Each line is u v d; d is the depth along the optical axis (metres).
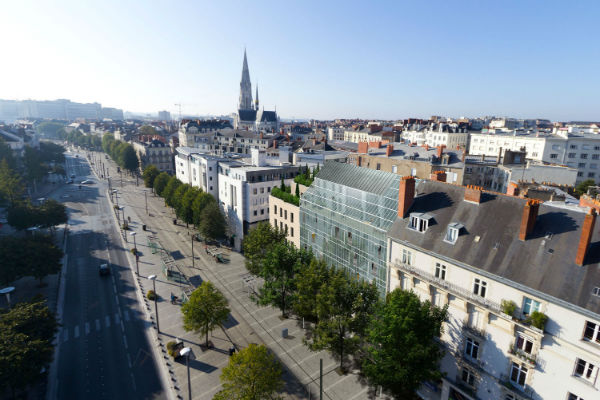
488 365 31.95
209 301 45.09
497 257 31.69
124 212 114.25
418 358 30.70
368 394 39.25
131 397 38.72
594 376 25.20
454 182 82.00
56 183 156.88
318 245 58.09
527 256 30.11
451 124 177.38
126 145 185.00
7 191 98.06
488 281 31.42
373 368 33.28
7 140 157.50
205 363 44.34
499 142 141.75
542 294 27.39
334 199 53.31
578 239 28.41
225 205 91.31
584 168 120.56
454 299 34.50
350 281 41.88
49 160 178.62
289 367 43.69
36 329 38.75
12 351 33.88
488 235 33.62
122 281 66.12
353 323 39.69
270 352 46.47
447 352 35.84
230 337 49.81
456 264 33.97
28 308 40.41
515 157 87.38
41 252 59.28
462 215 37.06
